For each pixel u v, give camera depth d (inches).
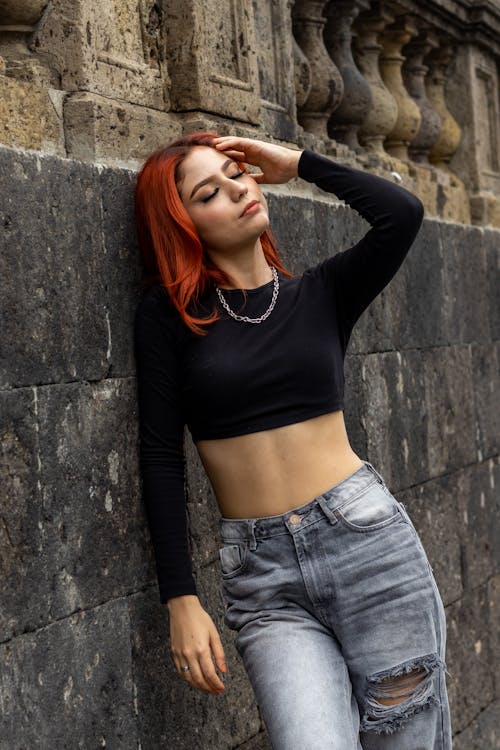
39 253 96.9
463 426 197.0
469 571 195.9
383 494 105.0
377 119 187.0
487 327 211.3
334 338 107.7
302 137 159.5
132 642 107.8
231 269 108.3
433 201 201.0
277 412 103.7
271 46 150.2
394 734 105.7
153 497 105.6
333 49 178.5
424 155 209.8
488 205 219.6
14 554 92.7
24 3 109.9
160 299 107.3
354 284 109.0
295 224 143.6
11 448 92.8
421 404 180.2
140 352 107.6
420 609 102.3
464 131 218.4
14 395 93.4
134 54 122.6
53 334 98.3
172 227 106.7
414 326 179.2
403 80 206.7
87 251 103.7
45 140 108.0
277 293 107.2
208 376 103.3
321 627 103.9
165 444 106.5
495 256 217.2
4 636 91.3
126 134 115.8
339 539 101.8
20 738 92.4
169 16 127.9
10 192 93.5
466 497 196.7
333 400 106.1
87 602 101.6
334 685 99.4
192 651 102.2
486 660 201.0
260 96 146.1
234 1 136.8
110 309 106.8
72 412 100.5
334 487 103.1
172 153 108.1
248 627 103.8
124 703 106.3
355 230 161.5
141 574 109.4
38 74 108.9
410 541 103.7
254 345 104.0
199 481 122.0
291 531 101.9
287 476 103.4
